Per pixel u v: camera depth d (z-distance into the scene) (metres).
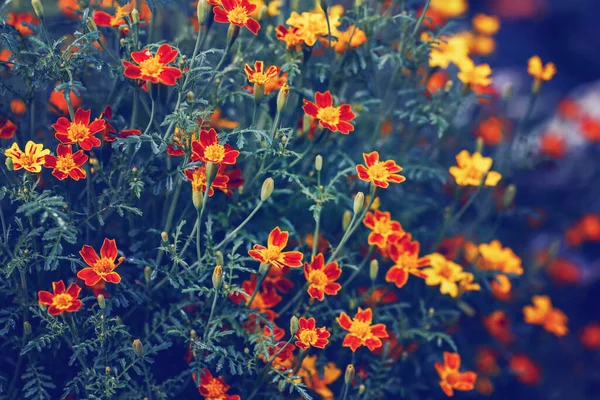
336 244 0.79
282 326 0.76
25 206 0.65
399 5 0.83
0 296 0.72
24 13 0.80
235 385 0.73
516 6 2.04
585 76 1.90
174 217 0.75
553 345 1.05
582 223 1.15
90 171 0.70
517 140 1.13
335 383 0.79
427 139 1.00
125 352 0.69
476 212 1.00
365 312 0.72
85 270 0.67
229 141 0.79
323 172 0.81
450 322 0.83
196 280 0.71
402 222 0.86
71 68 0.69
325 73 0.79
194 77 0.69
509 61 1.91
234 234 0.69
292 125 0.78
